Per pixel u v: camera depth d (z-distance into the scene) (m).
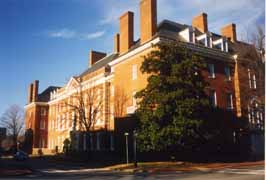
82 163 37.84
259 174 21.73
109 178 21.34
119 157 38.44
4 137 84.62
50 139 71.00
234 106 41.19
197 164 30.53
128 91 40.16
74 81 55.00
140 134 30.64
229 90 41.19
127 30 42.03
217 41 42.72
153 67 31.78
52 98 72.12
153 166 28.94
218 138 34.41
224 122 35.34
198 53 38.53
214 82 39.72
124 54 40.94
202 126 30.69
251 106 40.38
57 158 48.38
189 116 29.89
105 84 47.19
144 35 38.94
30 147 71.88
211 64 40.19
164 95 29.88
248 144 38.84
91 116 45.75
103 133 45.88
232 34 47.81
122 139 38.06
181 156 32.97
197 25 45.53
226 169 26.34
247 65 40.69
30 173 26.81
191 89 30.81
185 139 29.83
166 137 29.36
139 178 20.91
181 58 32.19
